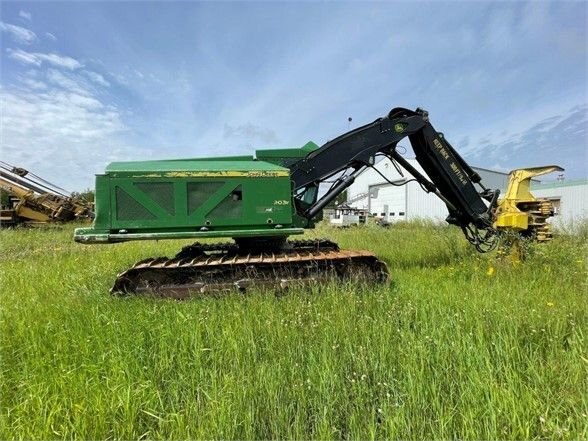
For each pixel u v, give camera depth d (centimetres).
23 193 1803
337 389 238
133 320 354
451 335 290
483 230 687
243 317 349
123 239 465
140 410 225
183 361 276
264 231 495
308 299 409
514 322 310
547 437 197
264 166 518
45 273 584
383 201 3888
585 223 1341
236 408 220
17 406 226
